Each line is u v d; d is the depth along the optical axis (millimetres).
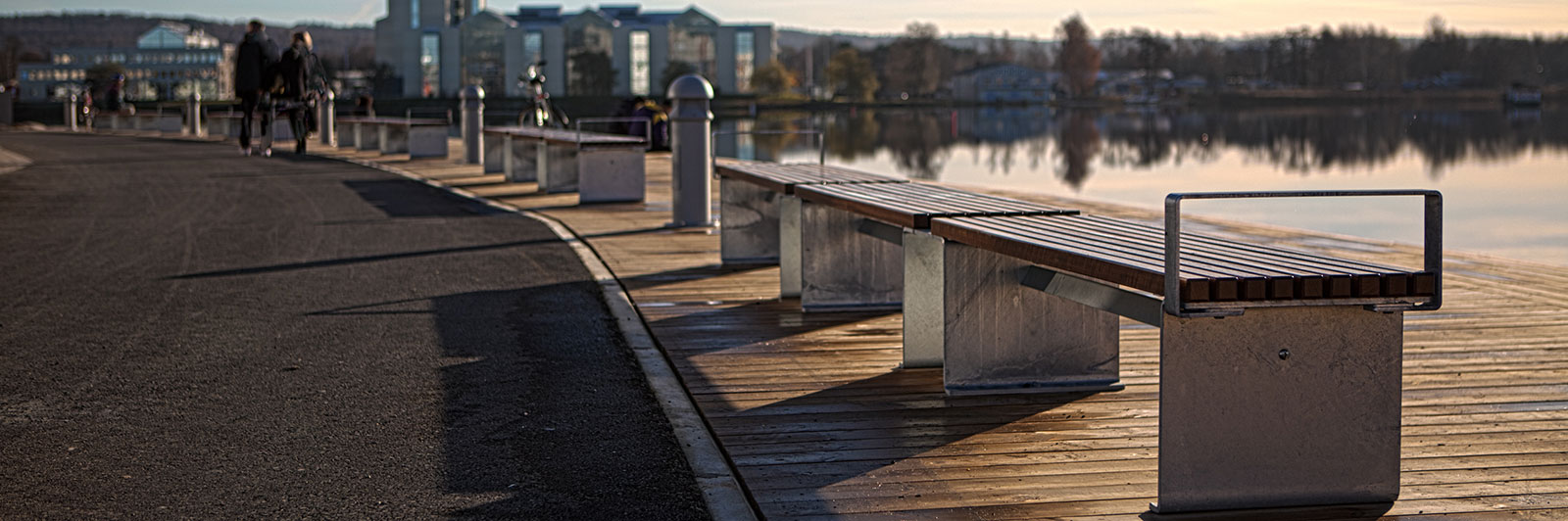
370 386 4066
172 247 7852
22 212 10305
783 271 5859
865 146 34812
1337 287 2650
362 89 86688
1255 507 2814
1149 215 10438
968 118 69750
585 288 6176
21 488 3000
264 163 18109
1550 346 4781
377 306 5629
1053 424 3625
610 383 4137
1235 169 25422
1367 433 2828
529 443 3412
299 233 8641
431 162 18469
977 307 3982
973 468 3193
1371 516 2783
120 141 26453
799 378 4230
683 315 5453
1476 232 11883
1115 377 4102
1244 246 3211
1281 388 2779
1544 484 3035
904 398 3945
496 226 9117
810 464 3227
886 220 4355
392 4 85750
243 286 6203
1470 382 4160
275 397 3914
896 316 5430
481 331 5031
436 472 3137
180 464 3193
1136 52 142500
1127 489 3006
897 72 130250
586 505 2885
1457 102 81062
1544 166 24469
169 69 126688
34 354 4562
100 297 5875
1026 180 21625
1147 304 3018
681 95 9062
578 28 84688
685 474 3135
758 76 86875
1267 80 101812
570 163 12344
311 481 3059
